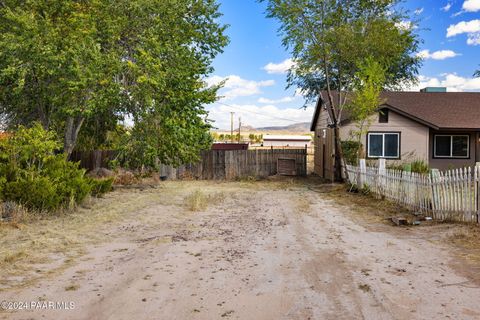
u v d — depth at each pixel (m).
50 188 10.81
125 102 15.93
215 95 18.31
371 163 19.42
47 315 4.44
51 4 15.39
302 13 18.69
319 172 26.27
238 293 5.13
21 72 13.90
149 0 16.06
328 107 23.88
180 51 16.67
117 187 18.53
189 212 12.02
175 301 4.87
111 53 15.11
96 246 7.72
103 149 23.69
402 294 5.01
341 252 7.16
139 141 16.31
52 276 5.84
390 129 22.61
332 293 5.10
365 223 10.13
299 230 9.29
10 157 11.97
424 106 25.36
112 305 4.74
